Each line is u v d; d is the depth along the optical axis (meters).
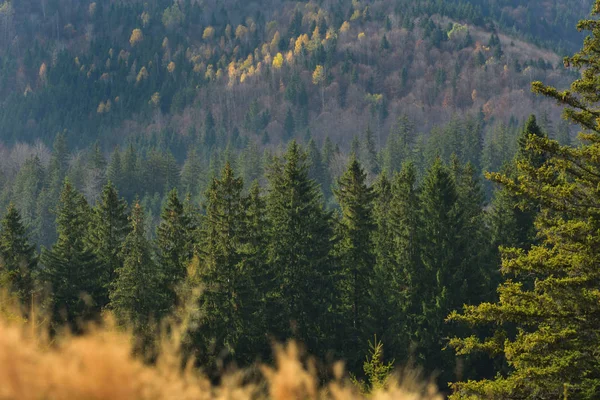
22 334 5.23
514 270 20.12
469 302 53.28
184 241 54.75
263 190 60.06
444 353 51.03
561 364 18.69
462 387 19.97
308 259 52.47
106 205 60.69
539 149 20.23
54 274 55.25
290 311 50.56
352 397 7.20
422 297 54.56
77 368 4.70
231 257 48.81
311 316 50.91
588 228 19.16
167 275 51.56
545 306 19.53
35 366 4.55
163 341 6.28
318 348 49.50
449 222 56.59
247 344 46.50
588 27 19.97
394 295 54.97
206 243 52.84
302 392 5.69
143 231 56.03
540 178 20.08
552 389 18.66
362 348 52.06
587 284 18.95
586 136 20.28
